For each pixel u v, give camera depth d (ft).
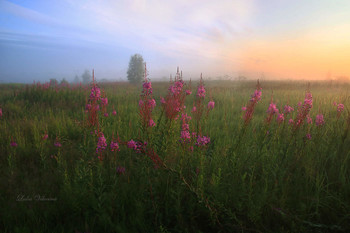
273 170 7.70
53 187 8.09
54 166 10.07
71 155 11.01
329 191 6.99
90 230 5.89
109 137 12.03
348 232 5.39
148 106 8.10
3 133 13.67
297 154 8.43
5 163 10.21
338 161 8.39
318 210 6.31
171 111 8.23
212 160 8.86
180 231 5.62
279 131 10.23
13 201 7.13
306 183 7.20
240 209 5.93
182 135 7.84
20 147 11.66
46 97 28.63
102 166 8.79
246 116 8.70
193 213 6.20
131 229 5.74
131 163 9.50
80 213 6.50
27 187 8.02
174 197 6.36
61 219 6.48
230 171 8.00
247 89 47.26
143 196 6.80
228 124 15.90
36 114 20.75
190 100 29.04
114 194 6.95
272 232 5.48
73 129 14.94
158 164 6.61
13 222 6.18
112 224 5.81
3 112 20.35
